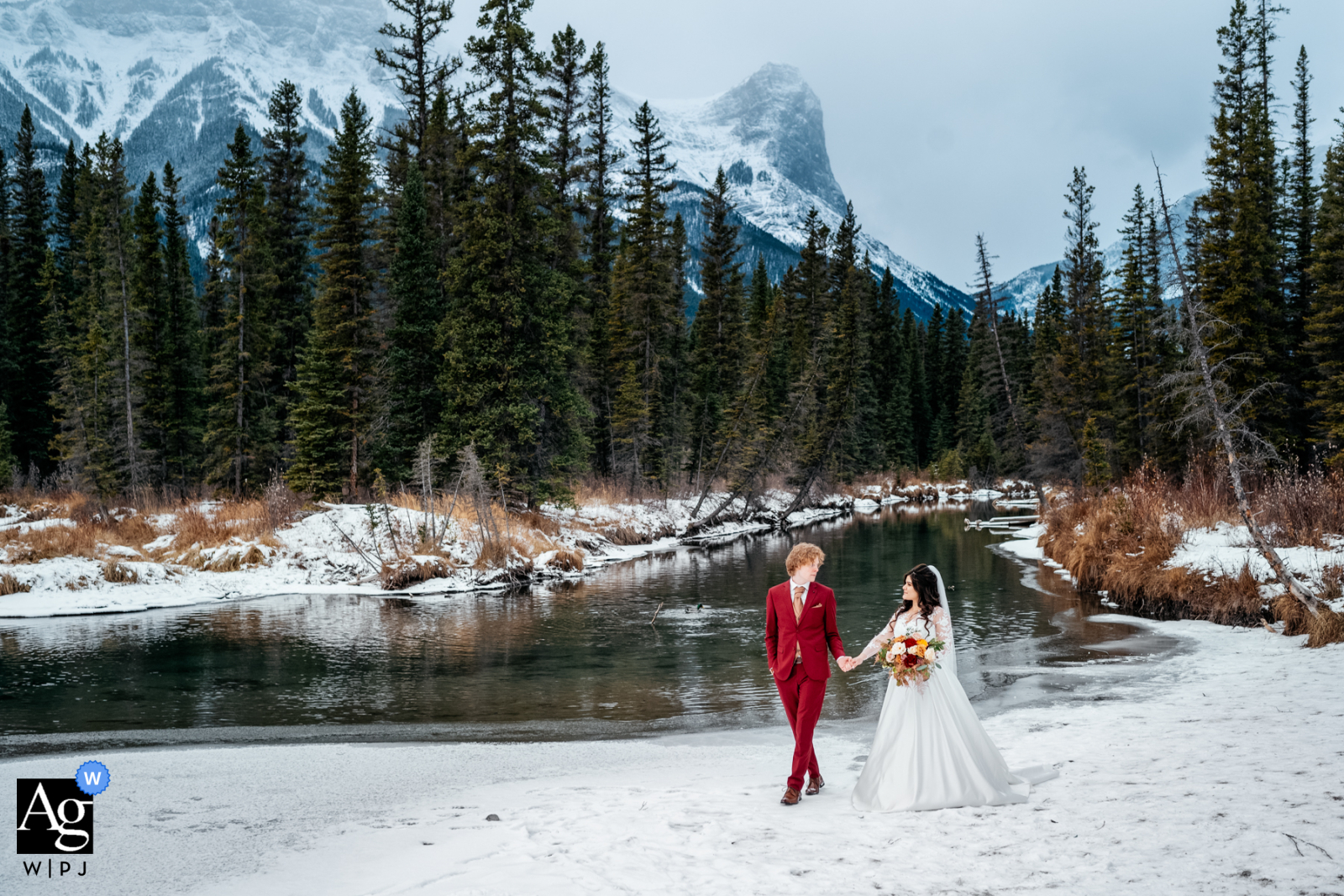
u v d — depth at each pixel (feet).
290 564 73.61
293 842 17.52
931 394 312.09
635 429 137.90
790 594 20.34
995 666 40.01
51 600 60.39
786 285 245.04
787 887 13.34
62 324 150.82
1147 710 28.32
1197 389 45.24
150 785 23.16
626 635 50.78
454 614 58.49
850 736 29.04
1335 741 20.83
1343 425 90.68
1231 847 13.42
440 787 22.97
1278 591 44.83
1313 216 116.57
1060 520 93.30
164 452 127.03
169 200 133.69
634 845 16.03
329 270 103.65
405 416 101.14
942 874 13.51
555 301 100.48
